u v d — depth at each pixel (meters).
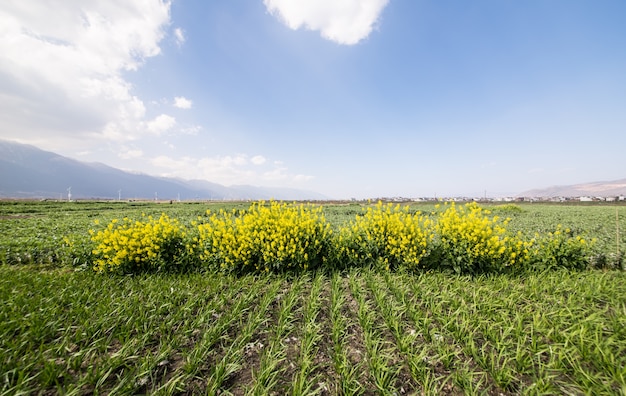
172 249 6.95
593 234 12.04
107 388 2.84
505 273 6.49
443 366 3.25
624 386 2.69
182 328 3.87
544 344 3.52
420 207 39.25
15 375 2.87
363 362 3.30
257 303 4.85
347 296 5.22
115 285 5.52
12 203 46.53
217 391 2.83
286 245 6.62
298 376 3.02
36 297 4.58
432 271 6.57
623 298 4.77
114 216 24.31
